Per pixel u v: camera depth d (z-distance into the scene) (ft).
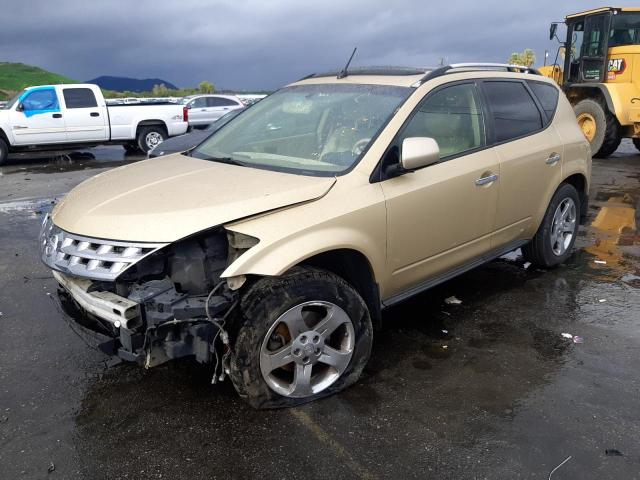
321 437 9.98
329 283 10.63
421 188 12.23
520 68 16.67
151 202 10.44
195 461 9.44
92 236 9.98
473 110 14.26
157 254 9.93
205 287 9.94
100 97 49.67
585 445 9.77
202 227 9.66
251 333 9.93
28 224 24.80
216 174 11.84
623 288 16.70
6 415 10.77
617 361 12.56
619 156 43.73
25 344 13.51
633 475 9.07
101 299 9.85
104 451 9.73
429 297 16.14
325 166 11.80
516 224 15.65
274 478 9.04
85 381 11.91
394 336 13.79
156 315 9.52
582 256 19.61
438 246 13.09
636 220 24.13
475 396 11.23
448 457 9.48
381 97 13.01
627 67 39.32
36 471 9.28
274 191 10.53
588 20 41.11
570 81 43.42
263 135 13.88
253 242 9.87
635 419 10.48
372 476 9.06
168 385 11.69
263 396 10.35
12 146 46.83
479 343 13.41
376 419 10.48
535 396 11.22
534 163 15.58
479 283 17.16
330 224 10.61
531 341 13.48
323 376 11.16
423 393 11.33
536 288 16.75
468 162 13.56
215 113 68.13
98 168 43.47
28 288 17.03
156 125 52.49
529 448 9.70
